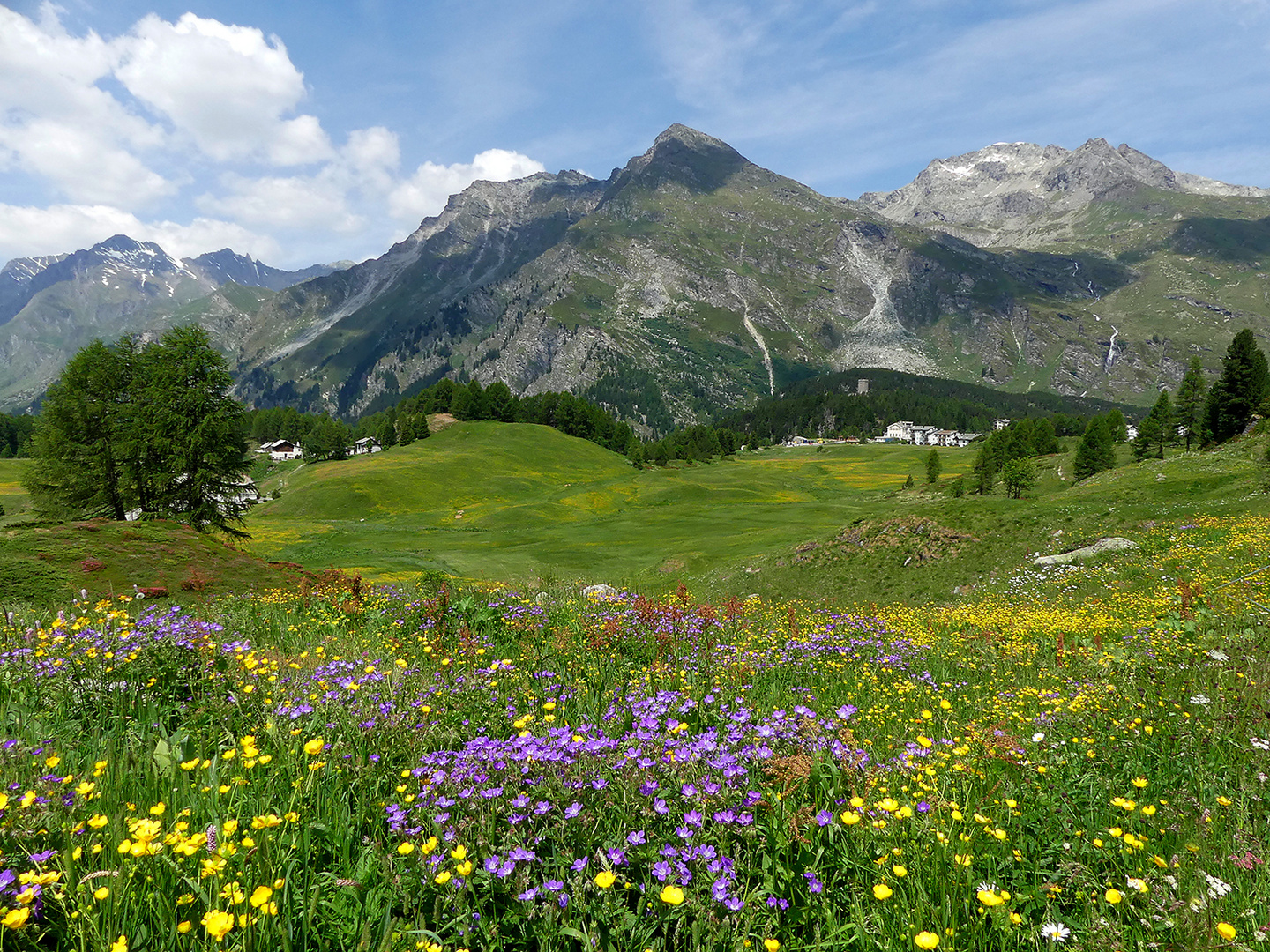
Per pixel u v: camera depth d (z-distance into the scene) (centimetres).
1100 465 9762
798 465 18875
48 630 754
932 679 857
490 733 502
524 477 13412
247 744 399
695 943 269
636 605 1059
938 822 350
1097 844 352
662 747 416
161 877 284
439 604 1008
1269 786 421
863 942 286
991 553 3525
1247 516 3173
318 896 293
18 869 283
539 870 320
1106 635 1308
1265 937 263
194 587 1623
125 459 4038
